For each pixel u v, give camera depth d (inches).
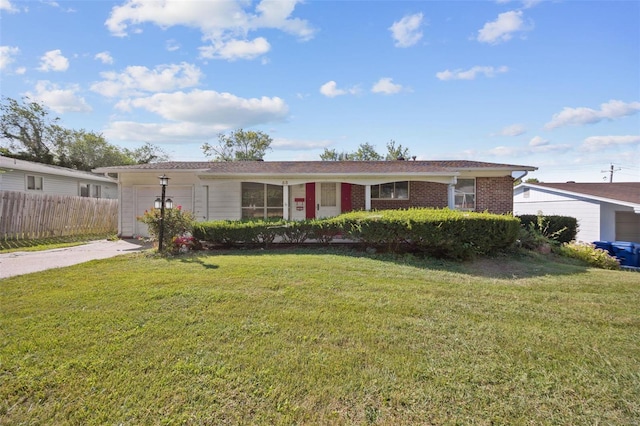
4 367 108.4
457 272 266.4
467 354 121.7
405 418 88.4
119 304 165.9
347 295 187.8
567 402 95.0
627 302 186.2
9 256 323.9
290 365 112.3
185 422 85.9
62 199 512.1
